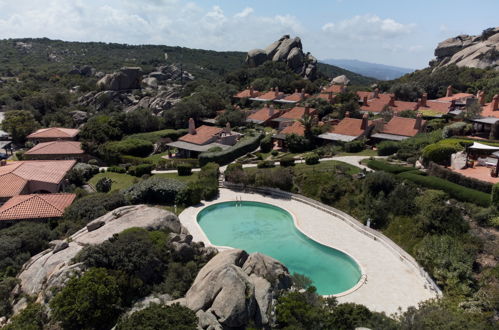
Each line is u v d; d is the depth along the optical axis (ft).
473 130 191.42
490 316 73.46
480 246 97.04
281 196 167.84
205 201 161.27
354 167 172.86
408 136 219.00
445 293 88.53
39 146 238.07
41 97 368.68
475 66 385.50
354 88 402.31
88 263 85.61
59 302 72.95
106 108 379.35
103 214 129.90
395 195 129.70
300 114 295.48
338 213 143.43
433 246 99.09
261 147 239.09
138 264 86.89
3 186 154.30
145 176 186.50
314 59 525.34
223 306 69.62
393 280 99.60
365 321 67.51
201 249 104.22
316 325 67.15
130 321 62.39
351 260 111.45
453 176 126.52
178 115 326.44
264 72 483.51
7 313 84.28
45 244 112.37
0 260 100.48
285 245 123.03
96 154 239.50
